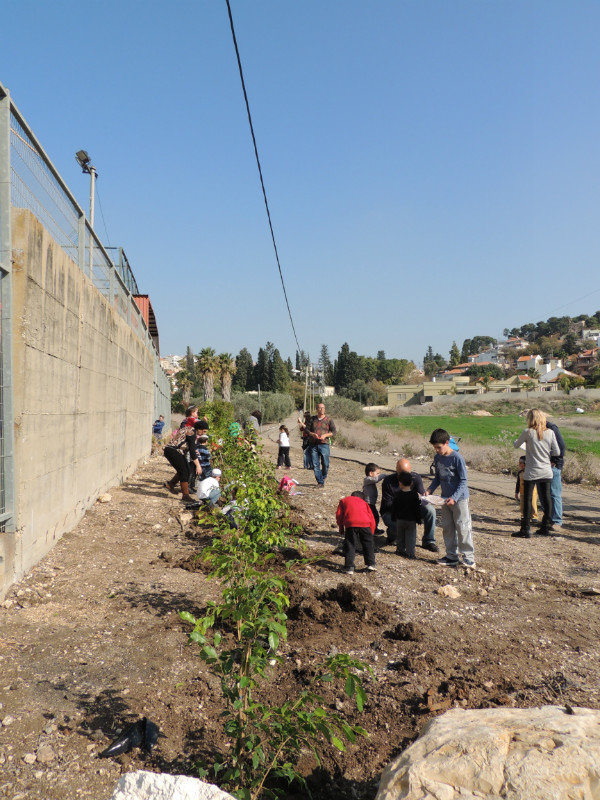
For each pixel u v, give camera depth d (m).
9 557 5.63
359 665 3.21
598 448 28.31
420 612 5.77
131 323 15.64
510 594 6.43
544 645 5.05
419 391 117.06
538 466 9.17
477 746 2.63
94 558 6.92
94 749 3.37
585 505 12.15
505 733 2.73
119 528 8.52
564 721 2.83
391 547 8.35
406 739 3.69
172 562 6.98
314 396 82.06
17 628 4.86
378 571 7.09
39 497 6.52
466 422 60.72
